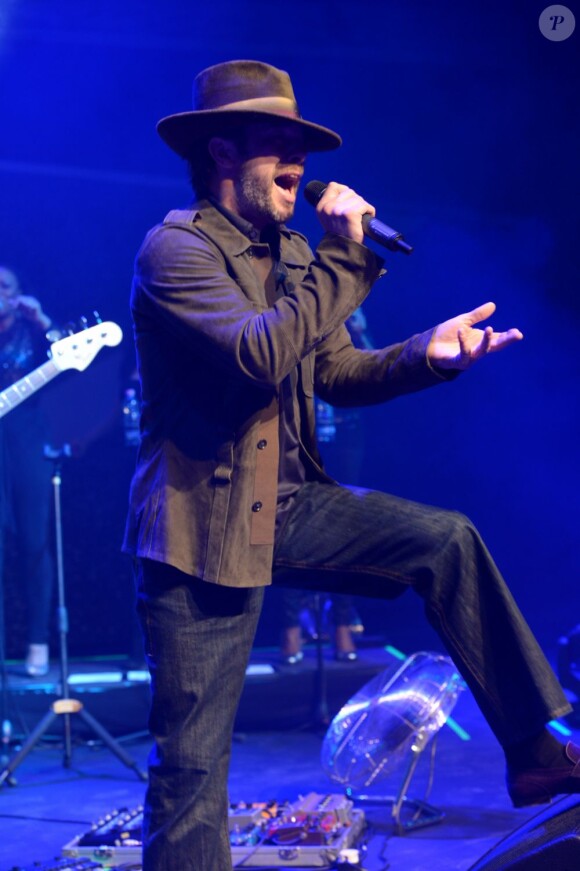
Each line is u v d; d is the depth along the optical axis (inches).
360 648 227.1
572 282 286.4
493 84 274.8
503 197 282.0
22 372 209.3
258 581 78.3
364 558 81.4
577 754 76.4
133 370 223.1
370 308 283.7
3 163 252.2
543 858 73.4
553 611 297.3
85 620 245.1
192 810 79.0
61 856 135.1
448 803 158.2
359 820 144.0
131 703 202.1
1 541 203.8
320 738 199.8
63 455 184.1
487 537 296.7
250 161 79.4
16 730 201.5
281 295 81.7
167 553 77.5
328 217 76.3
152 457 80.4
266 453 79.0
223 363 74.8
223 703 80.4
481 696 78.1
